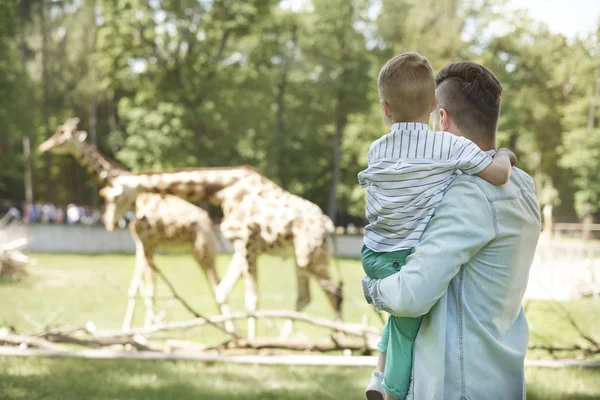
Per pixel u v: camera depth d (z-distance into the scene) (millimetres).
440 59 31484
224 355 6152
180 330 7984
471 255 1791
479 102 1985
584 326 8258
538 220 1926
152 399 4812
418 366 1821
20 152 42844
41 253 21391
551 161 39625
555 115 38219
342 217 42719
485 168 1819
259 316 6586
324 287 7570
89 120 41562
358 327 6516
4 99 31422
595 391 5012
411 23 32656
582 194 35438
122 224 25531
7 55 31500
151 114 29750
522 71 36719
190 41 30984
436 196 1822
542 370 5645
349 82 34188
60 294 11078
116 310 9531
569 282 11789
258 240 7625
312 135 36062
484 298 1825
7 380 5199
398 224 1839
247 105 32969
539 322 8508
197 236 8289
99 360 6031
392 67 1927
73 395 4848
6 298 10445
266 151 34531
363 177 1927
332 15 34000
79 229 23094
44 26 37031
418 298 1745
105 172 8820
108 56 31234
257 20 31891
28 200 38344
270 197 7754
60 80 38875
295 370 5781
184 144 30422
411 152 1854
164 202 8320
